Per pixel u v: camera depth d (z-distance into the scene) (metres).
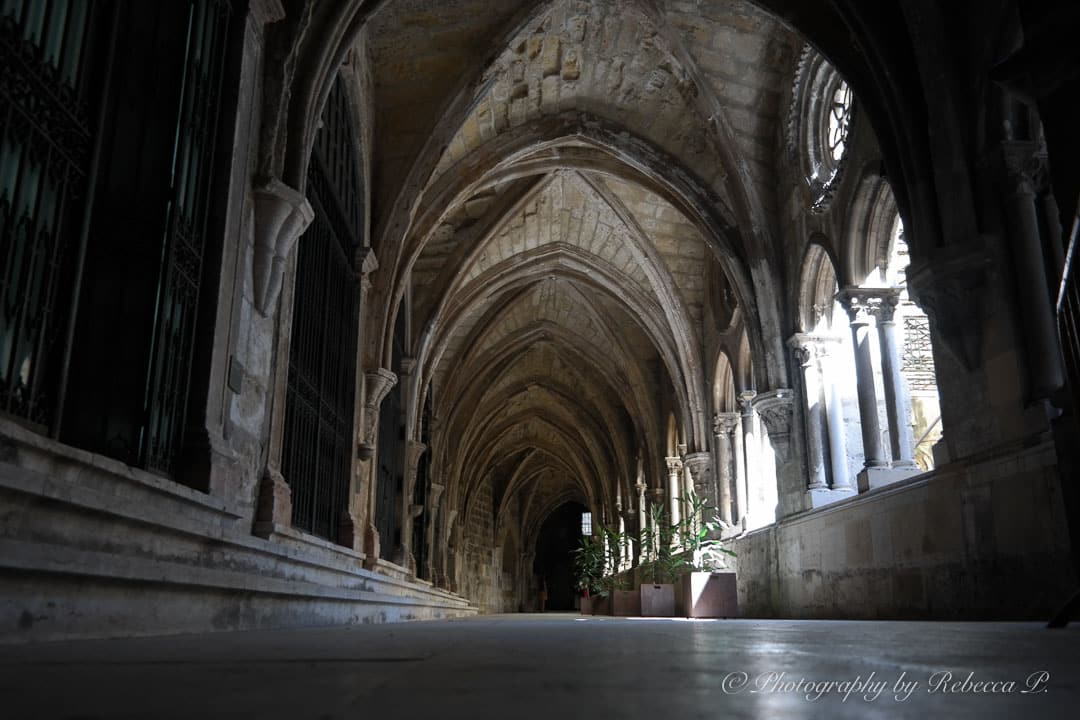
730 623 8.02
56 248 4.39
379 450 15.90
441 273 20.33
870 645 2.81
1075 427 5.17
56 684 1.34
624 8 13.70
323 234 10.80
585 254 22.72
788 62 14.25
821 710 1.04
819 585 13.02
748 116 15.21
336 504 11.53
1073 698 1.21
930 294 8.80
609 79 15.70
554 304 26.77
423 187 14.30
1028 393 7.85
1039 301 7.90
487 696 1.19
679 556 20.09
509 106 15.98
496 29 13.43
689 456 21.25
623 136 16.59
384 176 14.16
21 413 4.07
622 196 19.92
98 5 4.94
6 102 3.90
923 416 17.09
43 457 3.40
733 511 20.06
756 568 16.47
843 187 12.44
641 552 27.97
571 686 1.34
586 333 27.88
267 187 7.21
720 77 14.66
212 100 6.43
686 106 15.61
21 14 4.01
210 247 6.19
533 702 1.12
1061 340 4.82
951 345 8.79
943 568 9.08
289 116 8.29
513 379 32.94
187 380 5.83
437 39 13.41
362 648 2.62
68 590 3.07
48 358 4.39
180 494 4.73
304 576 7.08
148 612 3.78
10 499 2.89
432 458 25.84
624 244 21.84
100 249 5.38
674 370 22.78
